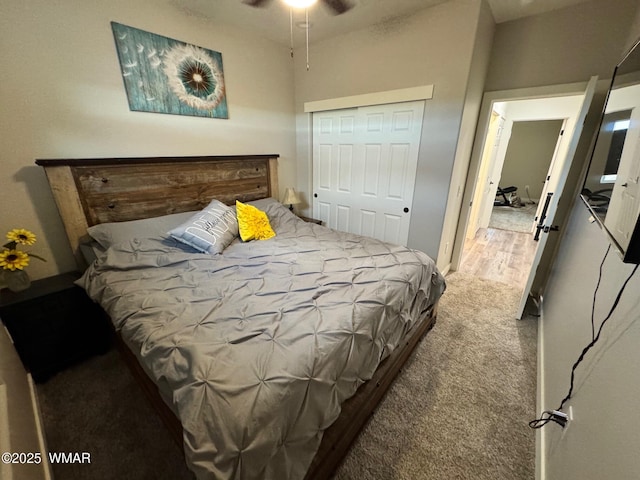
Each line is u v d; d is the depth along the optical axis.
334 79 2.90
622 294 0.88
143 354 1.08
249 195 2.94
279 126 3.19
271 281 1.53
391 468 1.22
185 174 2.37
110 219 2.01
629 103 1.04
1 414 0.94
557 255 2.46
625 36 1.98
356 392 1.24
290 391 0.89
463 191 3.00
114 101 1.96
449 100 2.27
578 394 1.03
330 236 2.30
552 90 2.34
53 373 1.71
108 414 1.46
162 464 1.23
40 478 1.04
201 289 1.44
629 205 0.79
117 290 1.44
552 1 2.08
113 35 1.88
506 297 2.69
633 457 0.57
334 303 1.31
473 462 1.25
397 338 1.47
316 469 1.04
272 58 2.93
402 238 2.93
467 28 2.05
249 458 0.77
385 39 2.46
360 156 3.00
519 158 7.59
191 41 2.27
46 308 1.62
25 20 1.57
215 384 0.85
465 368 1.80
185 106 2.33
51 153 1.78
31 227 1.78
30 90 1.65
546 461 1.15
